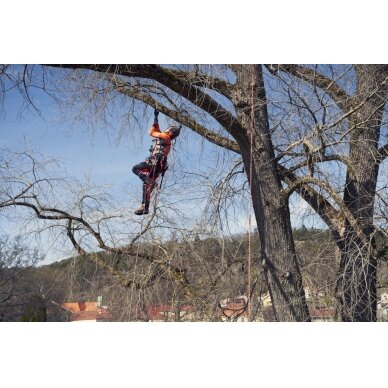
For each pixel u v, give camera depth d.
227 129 9.53
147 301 10.90
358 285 9.05
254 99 9.18
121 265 11.49
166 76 8.90
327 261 10.29
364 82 9.38
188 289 11.08
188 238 11.01
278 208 9.75
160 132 9.05
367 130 9.69
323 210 10.46
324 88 9.34
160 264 11.05
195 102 9.23
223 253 10.80
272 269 9.80
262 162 9.71
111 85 9.73
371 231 9.51
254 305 10.96
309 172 9.35
